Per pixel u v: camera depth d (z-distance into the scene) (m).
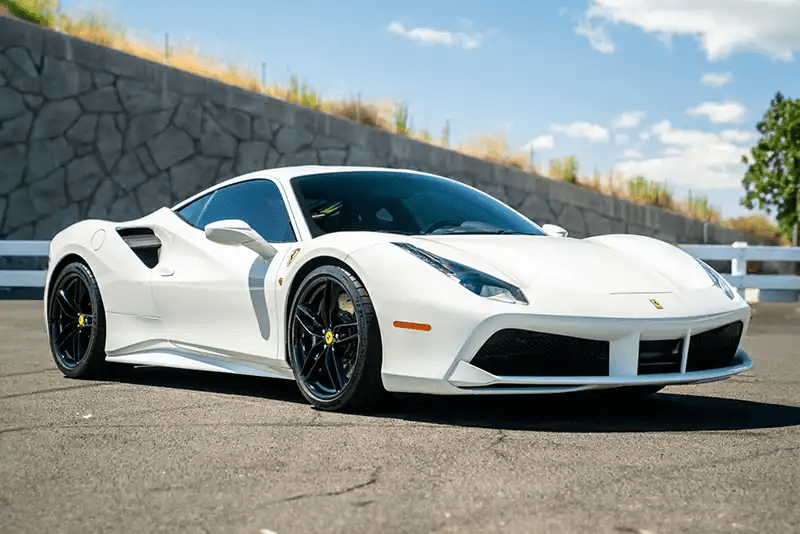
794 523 2.11
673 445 3.01
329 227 4.02
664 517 2.15
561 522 2.11
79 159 15.01
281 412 3.64
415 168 16.77
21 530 2.07
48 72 15.02
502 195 16.97
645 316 3.35
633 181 18.75
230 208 4.50
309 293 3.79
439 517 2.15
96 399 4.04
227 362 4.27
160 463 2.73
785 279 12.25
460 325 3.29
